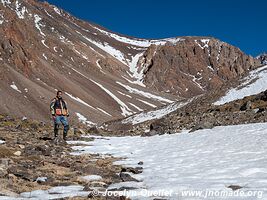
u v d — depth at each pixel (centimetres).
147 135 2584
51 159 1405
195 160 1437
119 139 2345
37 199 843
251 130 2066
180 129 2702
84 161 1459
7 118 2727
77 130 2656
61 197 873
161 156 1589
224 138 1931
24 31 17488
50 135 2186
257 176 1101
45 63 16375
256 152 1494
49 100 10469
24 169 1155
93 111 13088
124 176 1126
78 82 17500
